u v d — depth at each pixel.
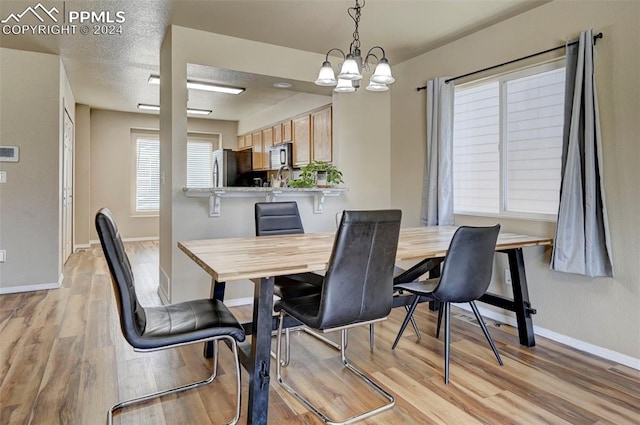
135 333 1.57
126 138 7.42
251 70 3.56
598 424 1.81
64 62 4.21
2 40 3.61
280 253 2.01
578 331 2.68
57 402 1.94
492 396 2.05
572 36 2.68
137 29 3.34
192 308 1.96
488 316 3.30
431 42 3.59
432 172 3.63
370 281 1.85
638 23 2.34
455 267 2.22
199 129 7.84
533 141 3.02
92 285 4.22
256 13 3.01
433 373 2.30
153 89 5.45
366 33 3.39
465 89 3.57
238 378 1.80
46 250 4.04
